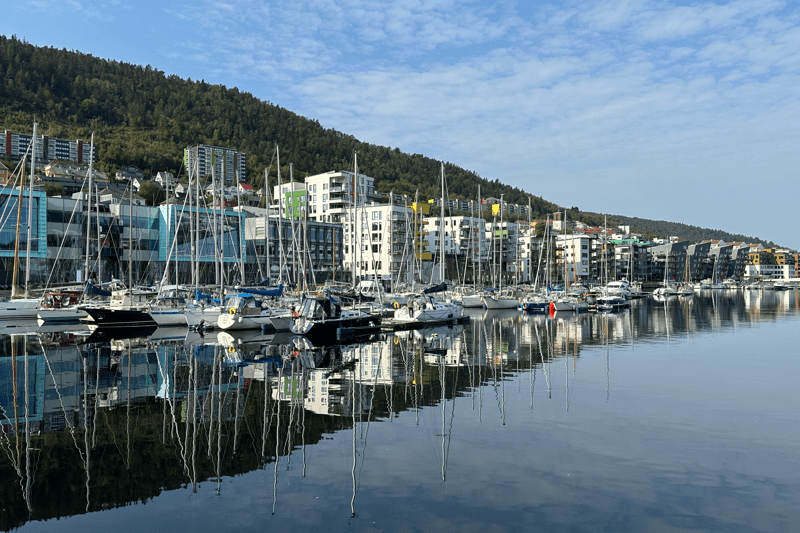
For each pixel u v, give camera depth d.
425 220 175.75
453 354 40.62
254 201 161.00
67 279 99.62
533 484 15.54
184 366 34.19
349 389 27.86
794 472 16.50
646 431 20.59
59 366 33.59
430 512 13.77
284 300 61.97
